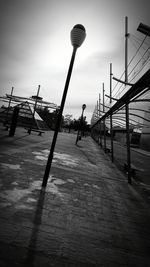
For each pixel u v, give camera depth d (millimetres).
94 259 2516
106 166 10023
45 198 4133
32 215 3289
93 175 7363
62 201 4184
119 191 5941
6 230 2703
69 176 6445
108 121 26172
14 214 3188
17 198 3828
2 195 3818
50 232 2902
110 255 2680
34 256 2309
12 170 5637
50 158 4852
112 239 3111
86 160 10625
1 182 4508
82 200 4520
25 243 2514
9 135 14031
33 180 5145
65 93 4840
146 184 7645
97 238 3037
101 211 4125
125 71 10484
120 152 20969
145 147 29203
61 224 3211
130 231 3504
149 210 4758
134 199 5426
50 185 5059
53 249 2523
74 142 22109
